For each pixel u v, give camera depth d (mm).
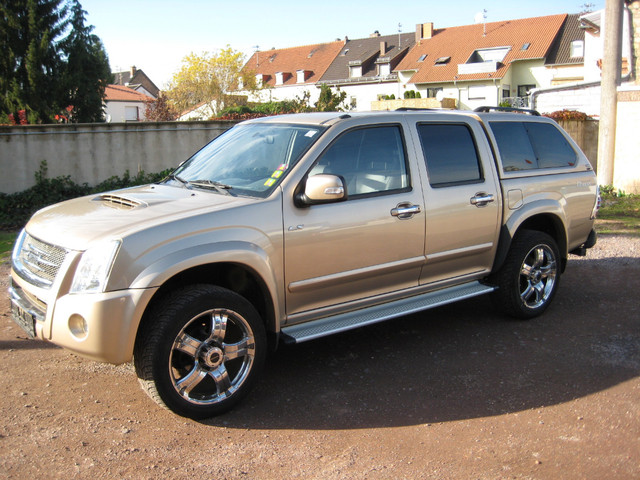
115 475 3244
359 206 4438
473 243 5207
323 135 4414
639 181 12781
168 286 3959
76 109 29391
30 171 11961
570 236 6066
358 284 4582
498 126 5570
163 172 12945
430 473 3285
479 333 5398
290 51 69625
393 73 58250
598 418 3869
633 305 6098
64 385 4359
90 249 3598
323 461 3404
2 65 27703
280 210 4090
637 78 14688
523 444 3578
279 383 4418
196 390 4094
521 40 52062
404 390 4293
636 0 14375
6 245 9000
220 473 3279
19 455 3428
